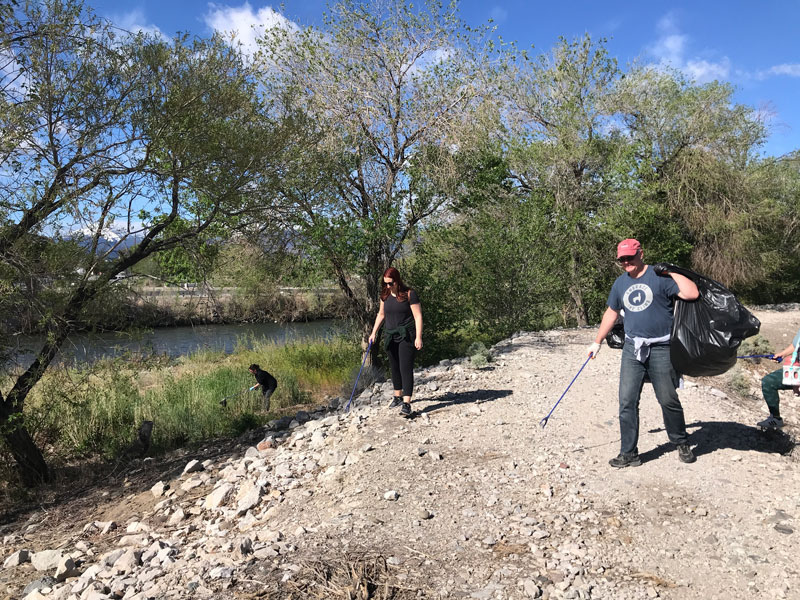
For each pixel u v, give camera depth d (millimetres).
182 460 7730
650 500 4230
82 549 4938
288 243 12672
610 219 18469
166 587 3484
